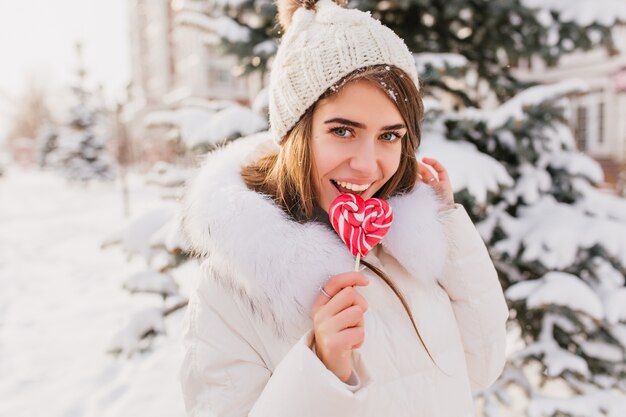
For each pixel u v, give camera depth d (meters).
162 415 3.20
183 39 32.69
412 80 1.04
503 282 2.59
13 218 14.30
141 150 33.81
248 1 2.99
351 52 0.95
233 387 0.95
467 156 2.26
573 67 13.70
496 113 2.35
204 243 0.98
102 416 3.28
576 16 2.70
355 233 0.95
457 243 1.24
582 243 2.31
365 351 1.00
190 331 1.01
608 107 13.06
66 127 26.52
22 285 6.86
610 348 2.35
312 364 0.86
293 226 0.97
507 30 2.89
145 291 3.26
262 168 1.16
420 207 1.14
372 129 0.96
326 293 0.91
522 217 2.56
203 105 3.28
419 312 1.11
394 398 1.00
